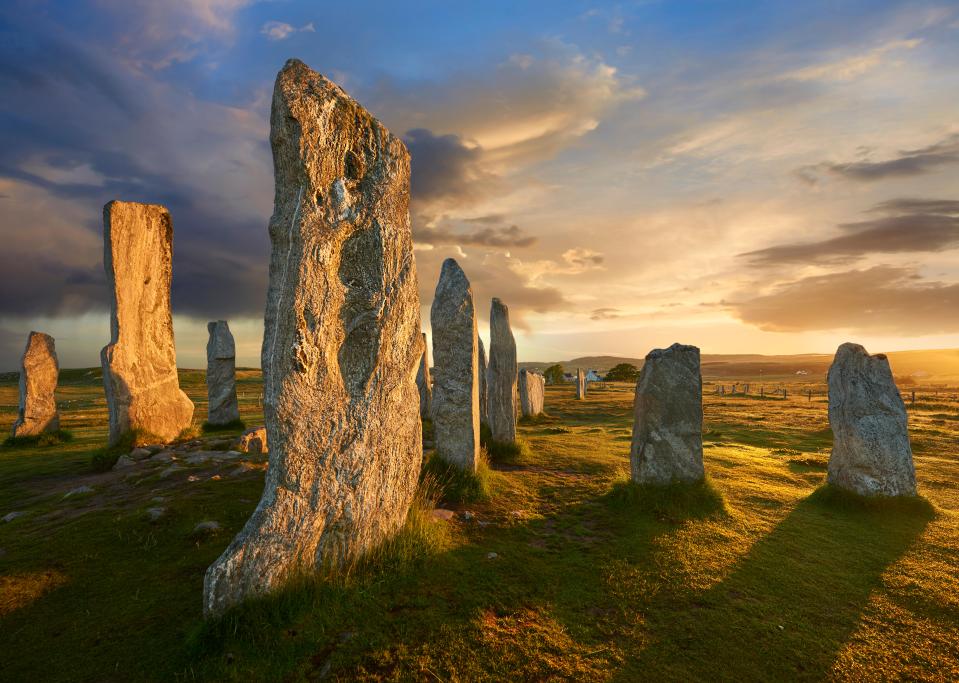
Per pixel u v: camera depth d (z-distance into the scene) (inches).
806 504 369.4
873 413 368.2
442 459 399.2
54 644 191.2
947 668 188.5
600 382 2588.6
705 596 232.4
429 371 797.9
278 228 227.5
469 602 218.4
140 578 234.8
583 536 299.4
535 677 176.7
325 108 233.9
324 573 220.4
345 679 171.0
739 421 960.3
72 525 290.5
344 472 234.5
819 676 183.2
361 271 250.2
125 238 563.8
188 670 174.6
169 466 422.3
